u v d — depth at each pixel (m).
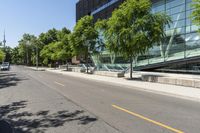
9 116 9.04
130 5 24.14
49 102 11.84
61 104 11.24
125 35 23.78
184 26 33.06
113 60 48.69
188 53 32.06
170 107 10.41
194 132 6.76
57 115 9.02
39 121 8.23
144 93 15.23
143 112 9.36
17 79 27.92
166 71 37.78
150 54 38.69
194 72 31.92
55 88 18.08
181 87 17.61
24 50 127.50
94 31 37.97
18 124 7.92
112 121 8.00
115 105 10.87
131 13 24.03
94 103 11.43
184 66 34.00
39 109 10.17
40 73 42.88
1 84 21.84
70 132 6.88
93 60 55.84
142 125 7.48
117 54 26.38
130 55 25.67
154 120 8.10
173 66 36.28
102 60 52.50
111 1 52.06
